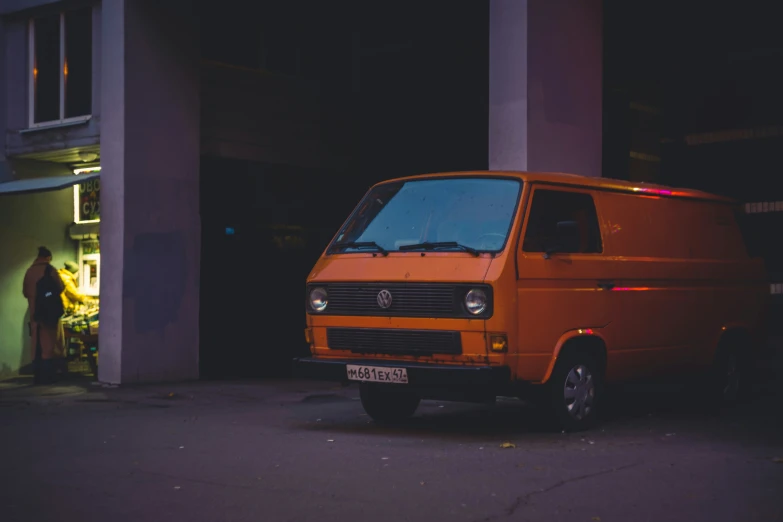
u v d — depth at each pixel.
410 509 5.74
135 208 13.45
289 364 16.09
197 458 7.50
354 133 17.28
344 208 17.22
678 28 14.34
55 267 15.67
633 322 9.40
